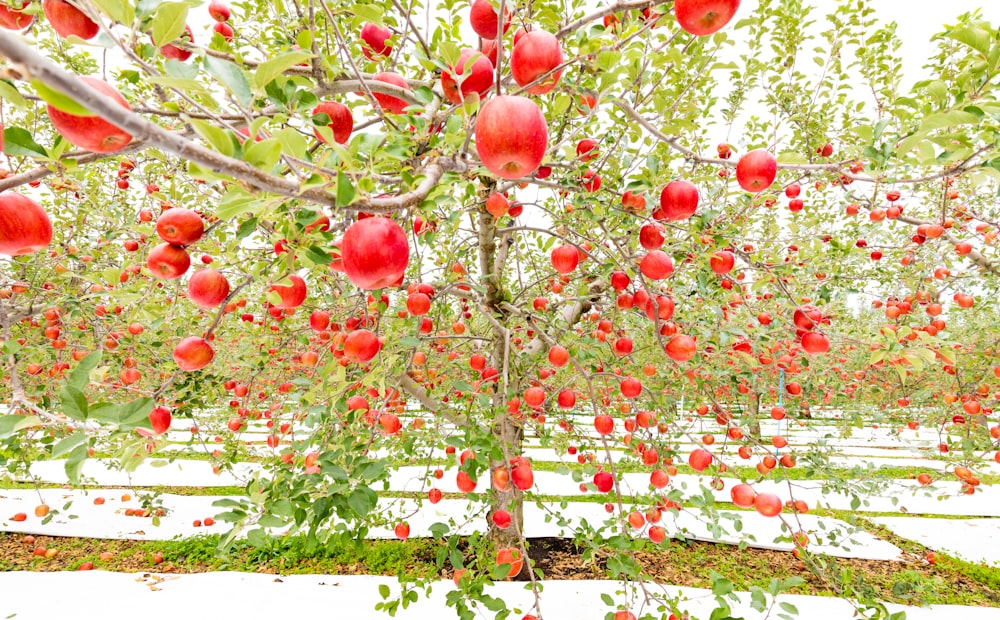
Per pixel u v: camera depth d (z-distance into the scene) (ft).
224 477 28.58
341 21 10.80
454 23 9.84
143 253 10.88
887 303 16.10
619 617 8.20
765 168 6.81
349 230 4.89
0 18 5.46
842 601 15.90
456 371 14.19
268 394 17.78
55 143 4.56
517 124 4.53
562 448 14.66
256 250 8.51
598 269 11.69
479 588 7.98
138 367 17.57
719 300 12.91
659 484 9.84
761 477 11.84
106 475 28.30
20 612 14.94
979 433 16.40
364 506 6.75
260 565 18.03
